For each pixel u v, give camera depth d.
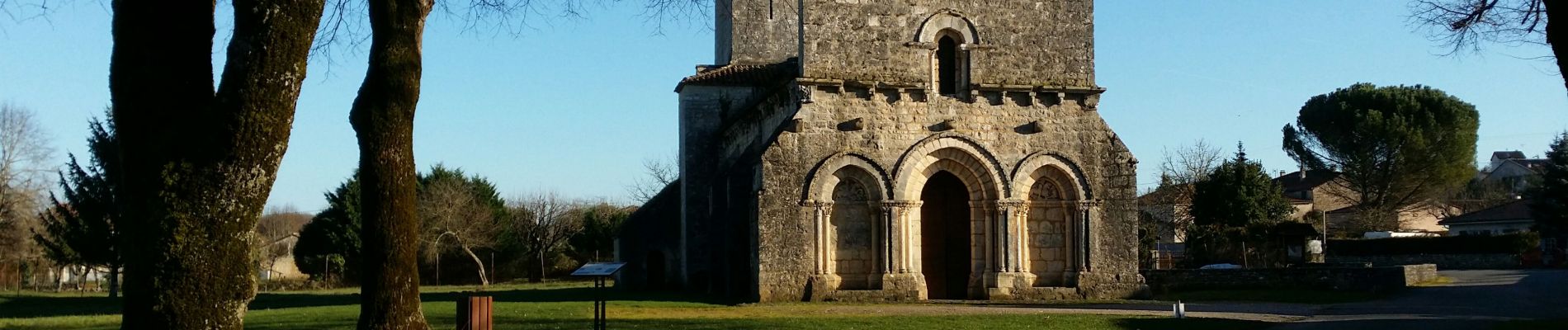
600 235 82.44
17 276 76.44
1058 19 37.25
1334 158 87.50
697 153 45.50
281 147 13.46
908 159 35.25
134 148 12.95
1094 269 36.44
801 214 34.31
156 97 12.89
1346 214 89.31
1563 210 70.06
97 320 29.83
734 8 50.22
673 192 48.25
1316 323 26.19
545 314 28.92
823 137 34.72
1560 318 27.39
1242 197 65.25
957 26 36.34
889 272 34.75
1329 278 40.06
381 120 16.75
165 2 13.04
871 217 35.22
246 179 13.12
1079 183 36.66
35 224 71.19
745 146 42.00
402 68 16.83
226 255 13.00
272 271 86.31
